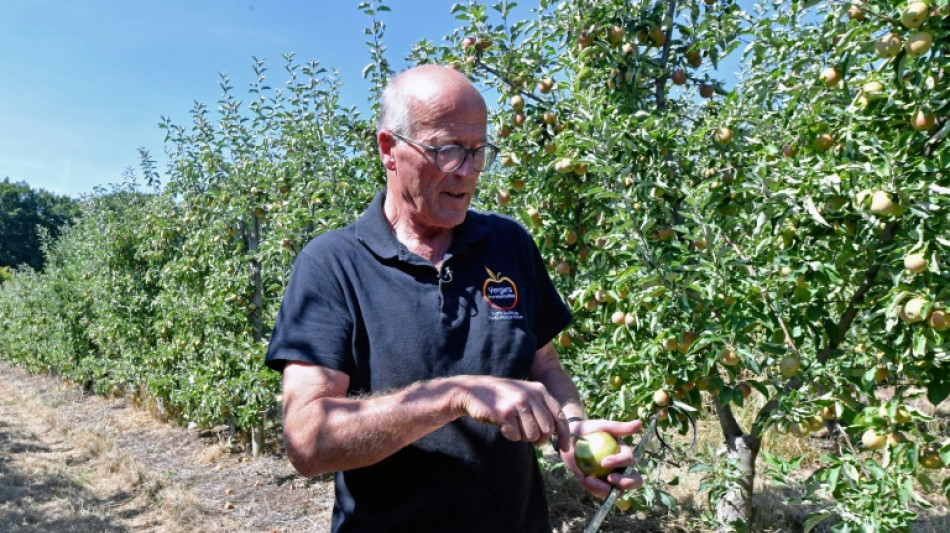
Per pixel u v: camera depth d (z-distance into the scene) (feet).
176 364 26.81
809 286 9.26
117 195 35.45
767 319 8.68
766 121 11.98
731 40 12.96
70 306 37.91
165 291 28.71
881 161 8.25
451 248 4.64
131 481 20.26
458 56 14.19
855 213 8.59
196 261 25.59
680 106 14.48
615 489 4.18
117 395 35.22
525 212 12.62
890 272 8.21
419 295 4.45
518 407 3.39
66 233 48.26
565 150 11.48
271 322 24.45
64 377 39.91
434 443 4.30
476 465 4.30
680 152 12.29
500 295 4.69
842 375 9.45
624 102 12.92
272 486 19.48
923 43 7.60
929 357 8.17
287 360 4.06
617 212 9.72
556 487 16.21
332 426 3.65
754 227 10.30
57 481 20.29
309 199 17.38
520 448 4.58
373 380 4.30
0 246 170.71
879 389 20.10
